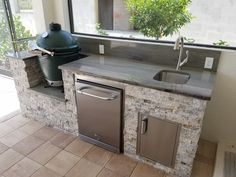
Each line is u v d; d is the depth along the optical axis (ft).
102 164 6.59
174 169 6.07
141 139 6.31
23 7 9.81
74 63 7.26
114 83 6.08
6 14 10.03
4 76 12.93
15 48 10.48
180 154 5.77
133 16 7.80
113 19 8.28
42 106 8.30
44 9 8.91
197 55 6.57
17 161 6.72
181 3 6.87
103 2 8.29
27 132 8.15
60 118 8.00
